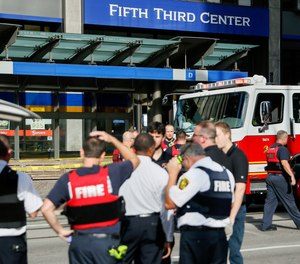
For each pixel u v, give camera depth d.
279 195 10.23
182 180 4.66
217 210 4.73
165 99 15.67
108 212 4.35
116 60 17.80
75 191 4.33
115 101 18.56
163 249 5.27
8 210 4.51
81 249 4.32
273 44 25.58
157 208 5.15
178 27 23.38
